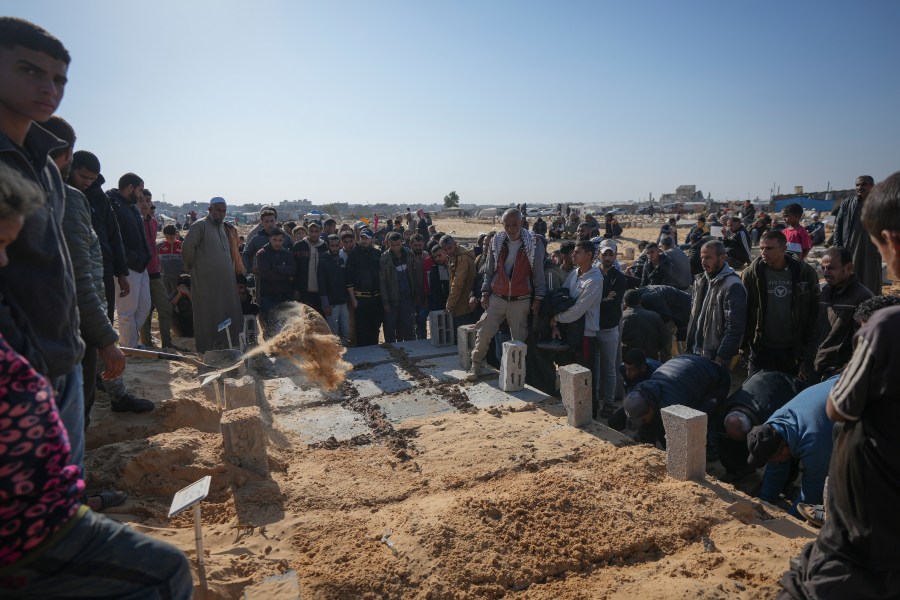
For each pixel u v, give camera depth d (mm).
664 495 4180
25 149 2254
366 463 4922
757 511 4109
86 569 1634
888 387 1941
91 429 4840
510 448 5125
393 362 8016
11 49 2107
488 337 7133
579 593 3242
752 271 5844
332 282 9352
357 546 3584
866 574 2068
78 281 3133
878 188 1977
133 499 3994
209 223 7957
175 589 1826
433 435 5516
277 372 7488
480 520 3781
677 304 8695
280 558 3467
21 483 1485
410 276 10133
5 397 1472
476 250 11984
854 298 5148
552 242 26125
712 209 68938
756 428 4477
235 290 8234
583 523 3844
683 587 3143
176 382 6711
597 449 5062
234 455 4379
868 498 2020
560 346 7156
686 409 4578
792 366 5875
